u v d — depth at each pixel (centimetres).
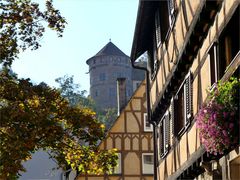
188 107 1400
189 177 1431
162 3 1639
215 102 1024
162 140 1867
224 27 1065
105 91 9038
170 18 1528
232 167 1066
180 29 1395
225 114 1000
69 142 1360
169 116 1688
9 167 1201
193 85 1348
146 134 2936
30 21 1294
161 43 1686
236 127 1001
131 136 2928
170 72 1541
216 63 1123
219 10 1103
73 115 1317
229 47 1127
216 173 1169
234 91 991
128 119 2945
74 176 3056
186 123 1395
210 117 1021
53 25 1317
